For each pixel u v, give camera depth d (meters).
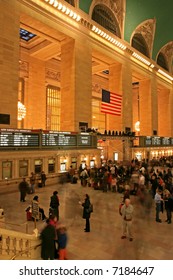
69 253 6.23
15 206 10.54
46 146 16.28
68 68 21.92
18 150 14.33
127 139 25.97
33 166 15.12
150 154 29.92
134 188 12.61
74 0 21.03
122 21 27.08
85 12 22.38
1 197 12.23
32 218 8.62
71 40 21.70
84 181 15.24
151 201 10.37
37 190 14.00
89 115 23.06
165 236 7.47
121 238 7.26
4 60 15.96
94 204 11.03
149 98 34.41
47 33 20.69
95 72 34.09
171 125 40.94
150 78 34.38
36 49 26.16
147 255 6.18
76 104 21.38
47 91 30.84
